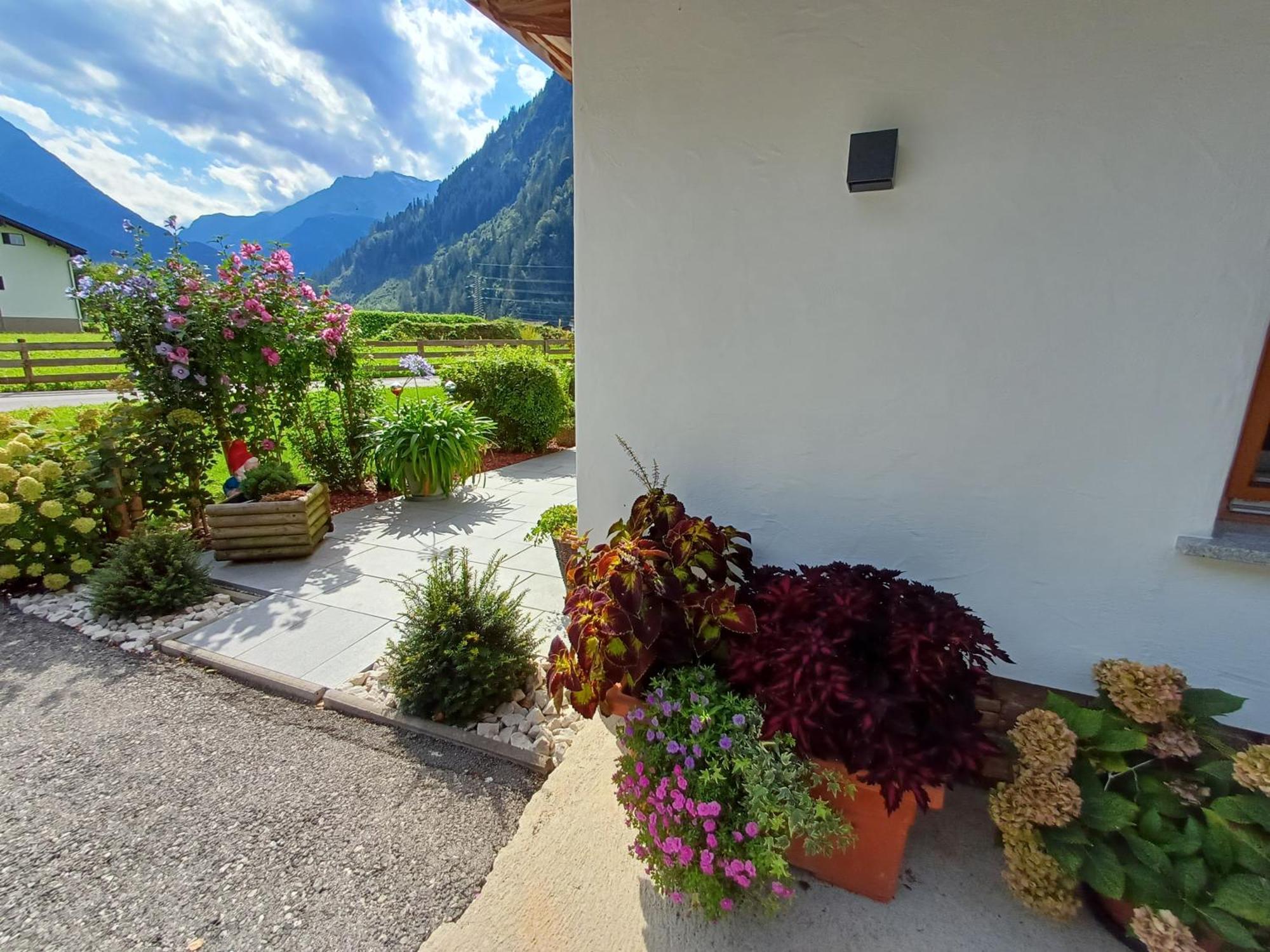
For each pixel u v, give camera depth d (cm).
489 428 601
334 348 507
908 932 141
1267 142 138
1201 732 139
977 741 134
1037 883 138
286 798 189
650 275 209
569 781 190
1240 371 148
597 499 238
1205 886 121
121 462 373
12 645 279
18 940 145
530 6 241
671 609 168
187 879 161
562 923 145
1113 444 162
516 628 242
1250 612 155
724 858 133
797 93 177
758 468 206
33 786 193
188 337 404
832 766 140
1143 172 148
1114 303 156
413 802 188
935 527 185
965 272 168
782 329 193
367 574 359
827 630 152
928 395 179
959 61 159
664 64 192
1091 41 147
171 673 258
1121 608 168
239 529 369
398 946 144
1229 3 135
